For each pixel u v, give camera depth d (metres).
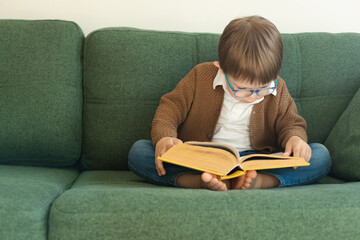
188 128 1.36
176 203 0.85
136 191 0.89
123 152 1.44
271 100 1.34
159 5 1.78
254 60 1.10
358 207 0.88
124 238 0.83
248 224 0.85
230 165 0.97
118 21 1.78
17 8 1.74
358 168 1.24
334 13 1.86
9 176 1.14
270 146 1.38
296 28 1.85
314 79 1.53
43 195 0.94
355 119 1.31
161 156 0.99
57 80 1.40
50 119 1.38
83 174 1.37
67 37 1.46
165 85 1.47
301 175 1.13
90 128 1.45
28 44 1.42
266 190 0.93
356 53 1.55
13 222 0.84
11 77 1.39
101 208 0.84
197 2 1.80
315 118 1.52
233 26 1.17
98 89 1.45
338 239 0.87
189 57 1.50
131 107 1.45
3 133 1.36
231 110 1.32
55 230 0.84
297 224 0.86
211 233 0.84
